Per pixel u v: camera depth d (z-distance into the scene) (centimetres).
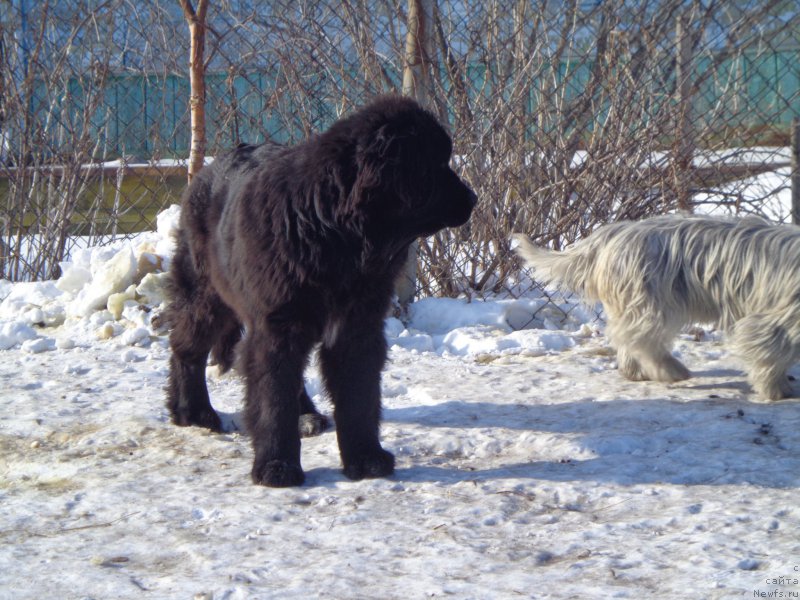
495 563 276
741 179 489
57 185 537
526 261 422
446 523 295
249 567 276
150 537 291
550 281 409
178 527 296
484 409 370
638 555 277
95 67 516
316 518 298
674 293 381
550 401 378
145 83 527
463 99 478
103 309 477
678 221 386
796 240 367
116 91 530
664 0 482
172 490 315
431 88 472
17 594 268
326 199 305
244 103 495
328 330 317
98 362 427
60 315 479
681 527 289
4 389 398
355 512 301
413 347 450
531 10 482
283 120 486
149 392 392
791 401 369
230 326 357
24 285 505
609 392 384
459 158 481
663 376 393
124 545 288
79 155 525
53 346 450
